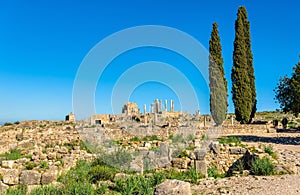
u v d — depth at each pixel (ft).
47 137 91.71
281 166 43.75
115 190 39.58
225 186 36.68
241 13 130.11
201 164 48.83
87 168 47.32
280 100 97.40
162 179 41.86
